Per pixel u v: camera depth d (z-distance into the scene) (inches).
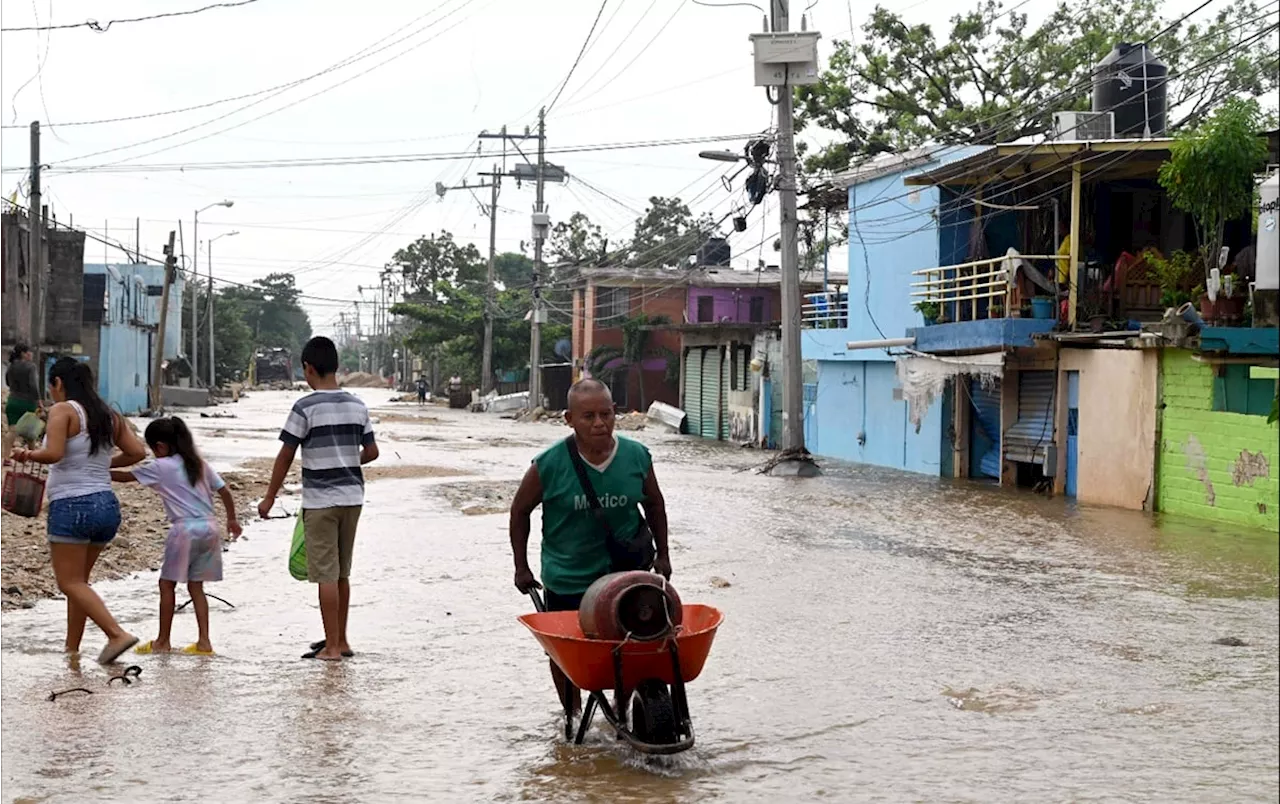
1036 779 231.5
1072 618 392.8
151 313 2321.6
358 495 331.0
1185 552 549.6
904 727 267.1
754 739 258.1
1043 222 928.3
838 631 370.6
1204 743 255.1
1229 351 671.8
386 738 257.3
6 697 285.3
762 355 1400.1
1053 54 1456.7
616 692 237.8
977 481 943.0
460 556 523.5
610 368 2129.7
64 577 317.4
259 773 233.3
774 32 954.1
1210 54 1246.3
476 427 1760.6
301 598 422.0
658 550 259.8
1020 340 832.3
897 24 1515.7
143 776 230.8
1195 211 721.6
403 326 4212.6
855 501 775.7
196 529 333.7
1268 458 636.7
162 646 336.5
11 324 1125.1
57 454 311.3
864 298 1182.3
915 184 924.0
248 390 3811.5
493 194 2469.2
